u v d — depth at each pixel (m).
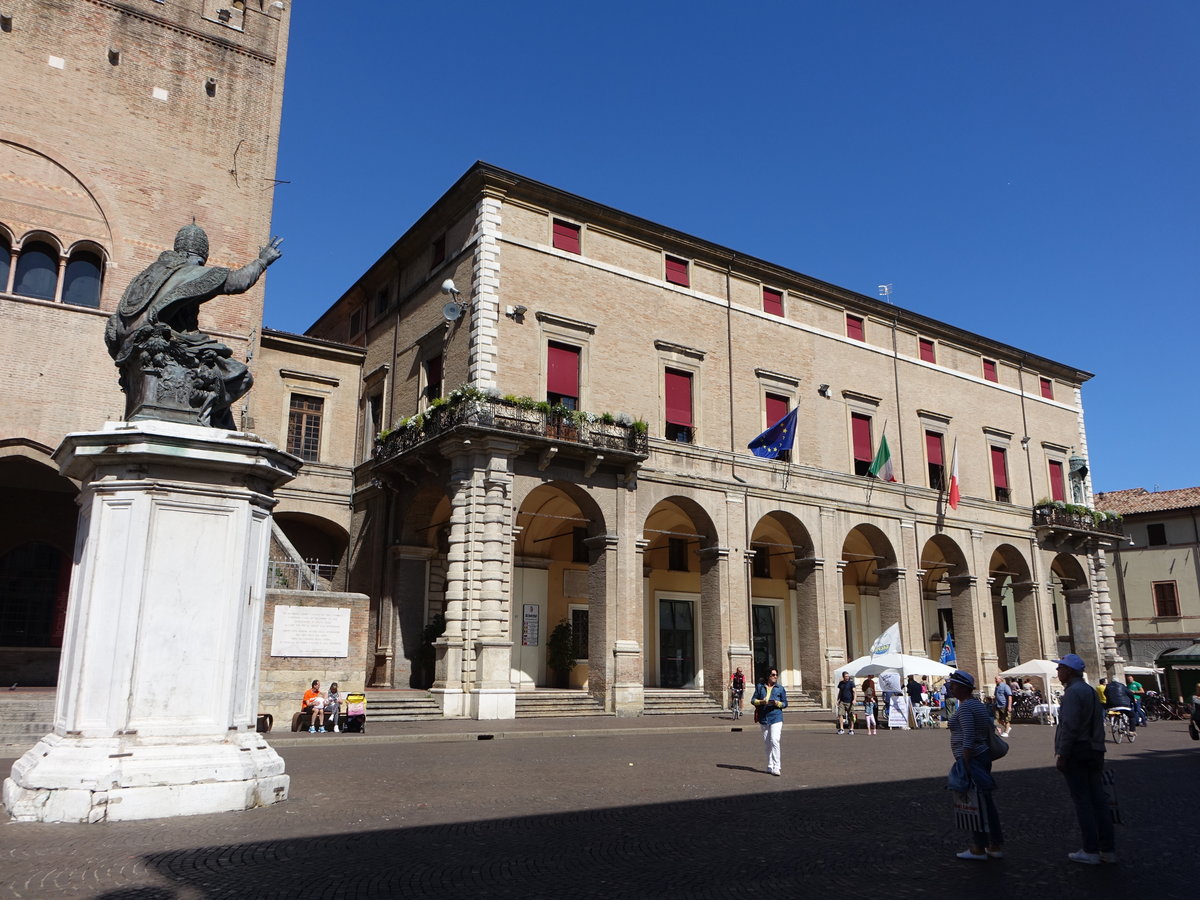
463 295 27.02
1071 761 7.44
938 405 38.22
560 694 25.61
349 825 8.09
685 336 30.48
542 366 26.86
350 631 20.52
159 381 8.93
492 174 26.66
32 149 22.34
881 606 34.53
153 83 24.31
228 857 6.62
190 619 8.42
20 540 24.02
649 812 9.50
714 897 6.04
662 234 30.48
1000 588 43.34
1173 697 36.19
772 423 32.22
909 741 20.88
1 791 9.27
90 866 6.25
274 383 31.14
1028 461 41.59
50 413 21.42
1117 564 50.97
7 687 22.28
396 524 28.47
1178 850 7.94
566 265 28.08
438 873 6.43
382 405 31.08
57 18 23.28
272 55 26.39
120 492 8.40
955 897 6.12
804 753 17.16
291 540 31.95
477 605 23.61
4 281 21.72
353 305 35.50
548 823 8.64
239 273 9.26
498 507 24.12
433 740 18.56
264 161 25.56
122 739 7.94
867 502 34.00
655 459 28.30
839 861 7.22
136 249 23.19
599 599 26.22
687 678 33.16
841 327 35.53
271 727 19.05
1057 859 7.43
